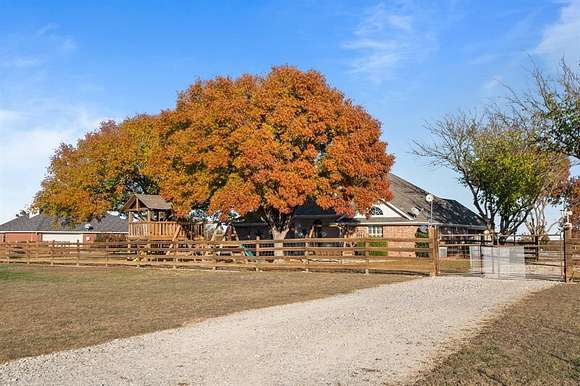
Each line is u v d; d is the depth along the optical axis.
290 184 33.88
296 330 12.25
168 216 43.19
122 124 51.16
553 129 33.44
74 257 41.38
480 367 8.70
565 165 38.34
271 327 12.70
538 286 20.08
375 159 37.69
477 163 44.28
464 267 30.33
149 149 47.09
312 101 34.94
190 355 10.08
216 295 19.20
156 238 39.34
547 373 8.27
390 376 8.41
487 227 45.78
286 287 21.45
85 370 9.16
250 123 35.16
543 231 55.31
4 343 11.50
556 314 13.45
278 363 9.32
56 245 42.53
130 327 13.14
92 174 48.78
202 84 40.16
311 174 34.59
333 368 8.93
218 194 35.25
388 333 11.67
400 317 13.66
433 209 51.78
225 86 37.62
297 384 8.07
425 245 42.31
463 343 10.49
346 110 35.94
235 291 20.38
